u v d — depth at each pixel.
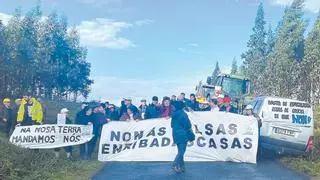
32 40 62.50
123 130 15.82
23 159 12.97
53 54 75.50
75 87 85.94
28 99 16.42
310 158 15.51
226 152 15.45
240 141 15.48
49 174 12.34
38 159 13.65
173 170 13.20
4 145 13.63
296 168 13.84
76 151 18.17
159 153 15.48
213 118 15.68
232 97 27.03
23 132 15.43
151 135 15.71
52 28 72.62
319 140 18.81
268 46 86.94
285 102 16.06
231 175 12.44
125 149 15.64
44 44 69.19
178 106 13.27
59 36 76.69
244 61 88.00
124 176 12.23
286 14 67.75
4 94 52.72
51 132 15.48
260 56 85.62
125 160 15.53
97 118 16.22
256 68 84.25
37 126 15.48
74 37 85.44
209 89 28.34
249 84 28.22
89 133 15.83
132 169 13.60
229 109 18.34
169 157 15.41
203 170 13.38
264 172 13.09
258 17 87.00
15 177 11.41
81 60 87.75
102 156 15.61
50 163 13.35
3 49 51.69
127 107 18.25
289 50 64.88
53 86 78.25
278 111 16.02
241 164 14.87
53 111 46.91
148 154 15.52
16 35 56.97
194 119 15.66
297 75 60.97
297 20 66.69
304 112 16.06
